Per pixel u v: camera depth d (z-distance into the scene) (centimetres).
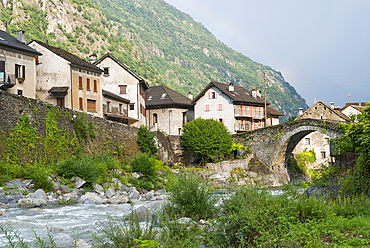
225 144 5306
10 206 1792
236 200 1109
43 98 4022
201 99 6719
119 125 3956
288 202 1016
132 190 2739
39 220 1459
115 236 820
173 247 790
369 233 845
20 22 19162
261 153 5397
